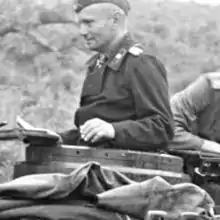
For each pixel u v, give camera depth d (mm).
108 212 4469
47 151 4844
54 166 4801
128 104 5031
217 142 6195
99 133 4848
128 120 4965
